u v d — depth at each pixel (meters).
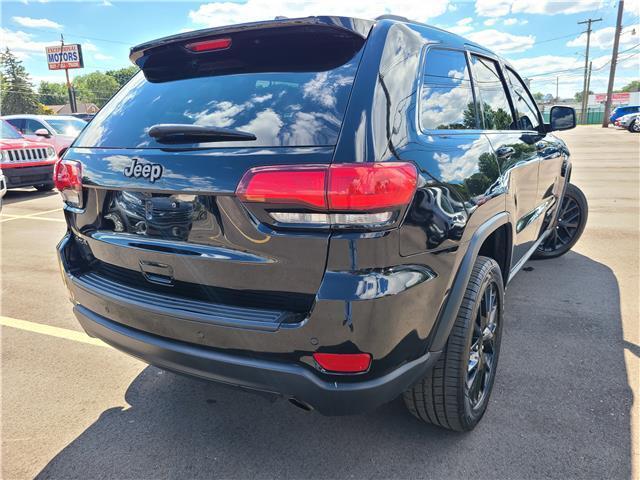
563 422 2.43
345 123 1.72
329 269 1.68
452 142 2.18
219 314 1.86
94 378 2.99
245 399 2.75
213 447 2.35
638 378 2.80
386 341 1.73
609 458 2.18
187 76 2.31
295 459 2.25
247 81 2.07
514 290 4.23
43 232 7.03
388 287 1.68
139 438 2.43
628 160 14.28
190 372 2.01
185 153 1.90
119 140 2.22
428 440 2.35
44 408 2.68
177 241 1.97
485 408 2.46
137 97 2.37
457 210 2.01
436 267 1.89
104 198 2.21
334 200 1.62
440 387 2.17
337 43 2.00
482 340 2.38
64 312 4.02
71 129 13.71
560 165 4.24
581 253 5.30
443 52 2.44
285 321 1.75
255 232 1.75
